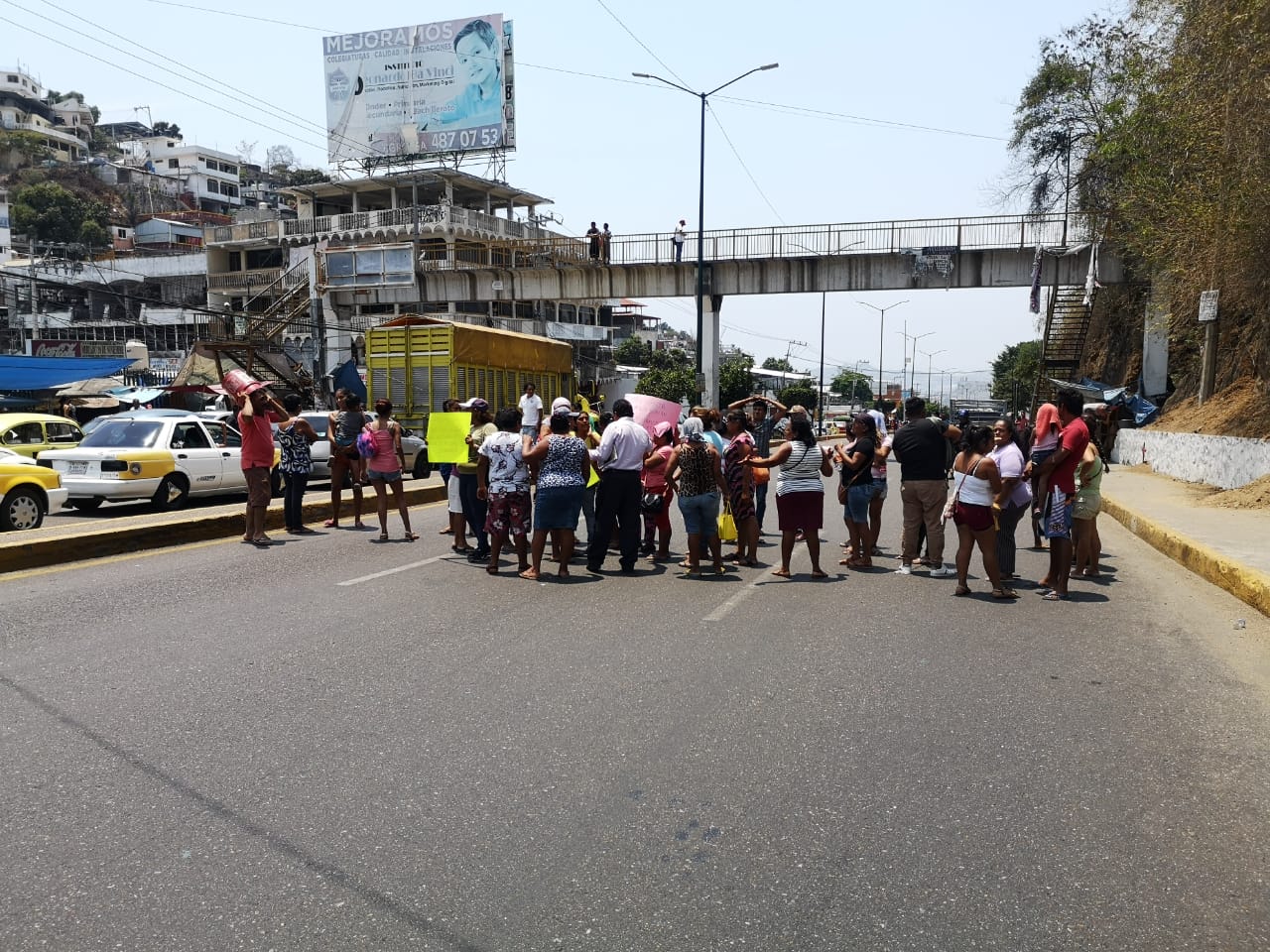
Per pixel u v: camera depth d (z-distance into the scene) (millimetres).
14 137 101688
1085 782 4355
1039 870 3543
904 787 4273
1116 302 37438
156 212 90000
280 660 6219
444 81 50031
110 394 36000
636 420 11242
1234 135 14992
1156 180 19672
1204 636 7316
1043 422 10336
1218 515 13734
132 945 3004
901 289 32875
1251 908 3295
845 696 5586
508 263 51750
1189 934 3129
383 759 4551
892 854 3650
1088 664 6391
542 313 54438
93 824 3830
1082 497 9797
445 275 37781
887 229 32500
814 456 9609
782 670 6113
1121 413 31125
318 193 57188
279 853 3613
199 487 15914
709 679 5895
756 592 8852
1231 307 21047
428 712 5227
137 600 8141
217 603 8047
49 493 12805
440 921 3158
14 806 3986
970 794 4207
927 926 3152
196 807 3998
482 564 10312
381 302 39594
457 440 10602
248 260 58531
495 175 54000
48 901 3254
